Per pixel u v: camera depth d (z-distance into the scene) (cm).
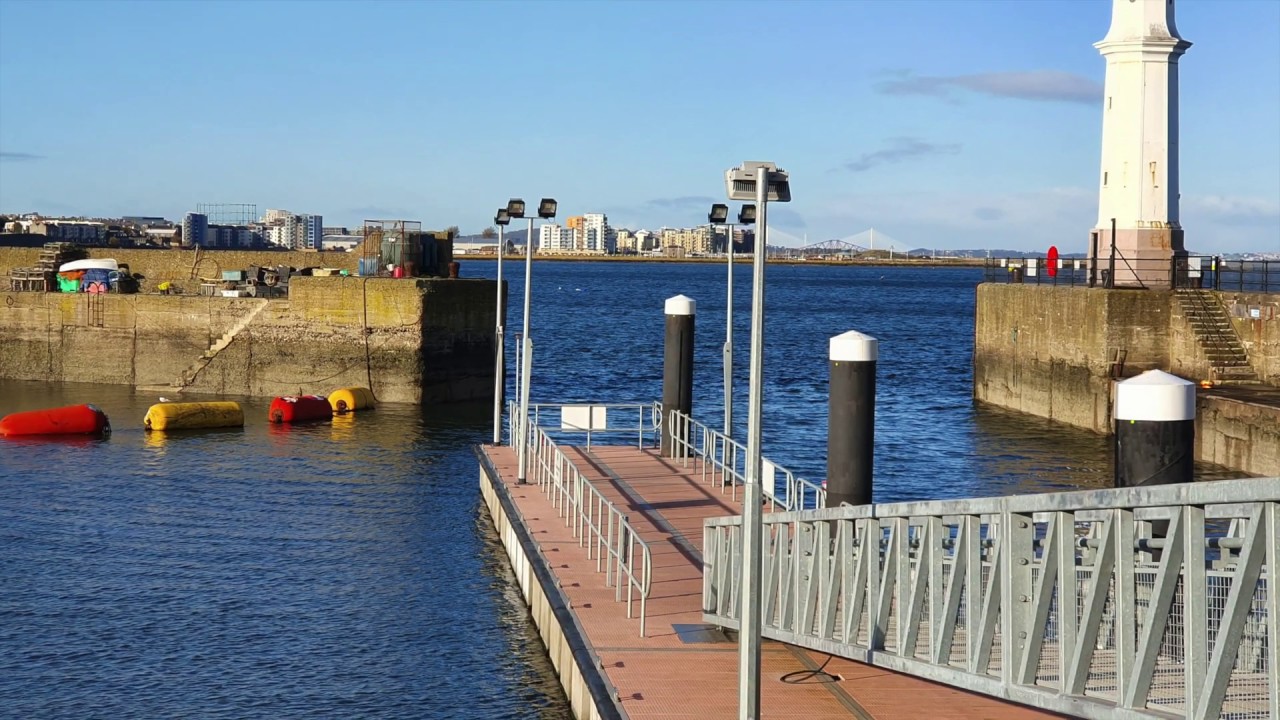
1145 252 5191
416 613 2488
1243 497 870
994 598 1202
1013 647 1158
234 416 5162
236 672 2158
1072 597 1085
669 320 3612
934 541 1341
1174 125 5234
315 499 3625
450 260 6931
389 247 6750
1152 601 975
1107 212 5309
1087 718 1043
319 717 1952
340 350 6172
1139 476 1409
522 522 2752
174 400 6081
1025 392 5647
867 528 1487
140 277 7356
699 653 1819
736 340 10444
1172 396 1402
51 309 6750
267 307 6309
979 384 6228
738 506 2858
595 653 1809
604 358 8450
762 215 1295
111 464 4184
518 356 4062
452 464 4275
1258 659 1177
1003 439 4878
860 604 1522
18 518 3322
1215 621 1202
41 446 4556
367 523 3306
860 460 2167
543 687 2058
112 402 5978
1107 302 4847
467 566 2856
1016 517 1163
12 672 2148
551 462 3509
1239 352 4634
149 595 2614
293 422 5309
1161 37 5169
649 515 2770
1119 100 5259
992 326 6056
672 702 1598
